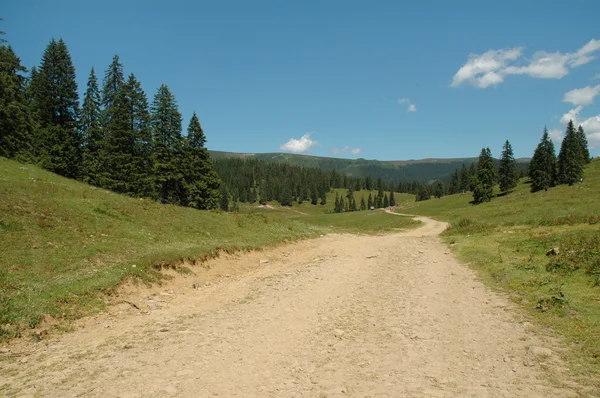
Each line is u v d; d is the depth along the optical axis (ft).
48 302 31.30
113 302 35.83
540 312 31.01
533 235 72.95
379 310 35.09
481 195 306.76
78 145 154.61
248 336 28.02
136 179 142.82
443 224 182.19
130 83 150.41
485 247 69.97
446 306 35.58
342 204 631.15
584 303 31.24
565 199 167.32
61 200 64.64
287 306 36.99
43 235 47.42
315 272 56.59
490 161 309.42
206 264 55.77
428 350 24.75
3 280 32.86
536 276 42.91
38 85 147.33
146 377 20.47
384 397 18.31
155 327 30.37
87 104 156.76
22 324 27.40
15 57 134.00
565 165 271.69
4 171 87.86
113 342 26.50
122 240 55.67
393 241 103.86
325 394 18.72
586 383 18.83
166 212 80.38
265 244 79.51
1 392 18.61
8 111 117.29
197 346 25.72
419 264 61.26
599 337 24.35
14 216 49.21
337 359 23.52
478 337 26.78
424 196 568.41
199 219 84.69
